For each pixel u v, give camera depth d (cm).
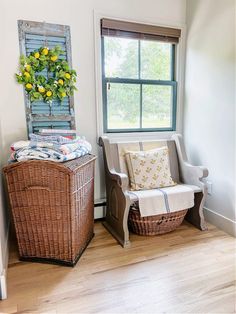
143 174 229
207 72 241
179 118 282
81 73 233
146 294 152
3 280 148
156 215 210
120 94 255
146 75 264
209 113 243
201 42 246
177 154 263
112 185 225
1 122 209
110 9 234
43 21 211
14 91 211
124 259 189
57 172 166
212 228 239
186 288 157
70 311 139
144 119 271
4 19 200
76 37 225
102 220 262
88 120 243
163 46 267
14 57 207
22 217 178
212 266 179
